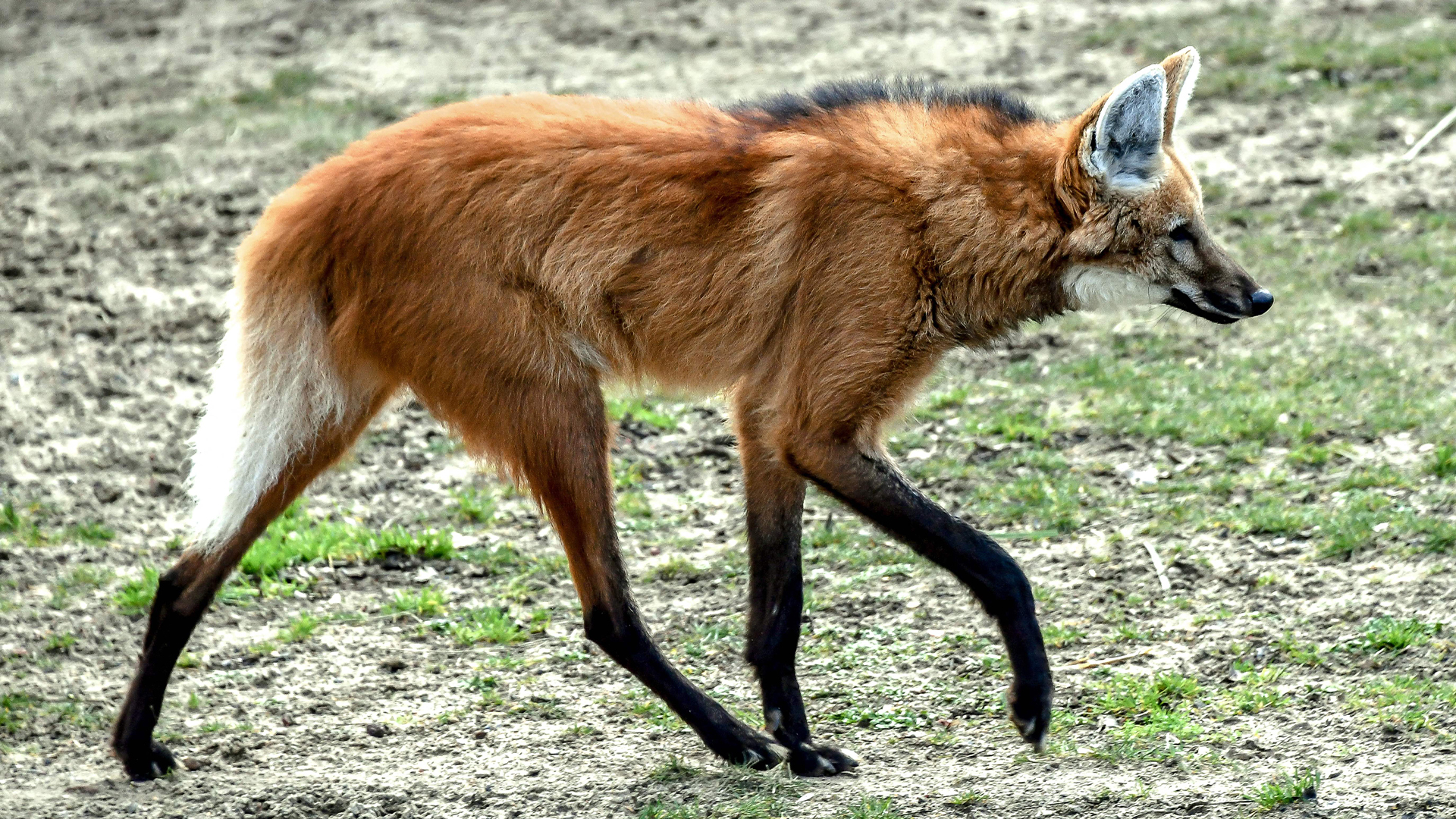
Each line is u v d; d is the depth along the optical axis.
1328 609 15.36
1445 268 24.20
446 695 14.96
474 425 13.20
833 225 12.93
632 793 12.81
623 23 41.62
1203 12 38.31
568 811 12.58
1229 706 13.79
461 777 13.22
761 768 13.03
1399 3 37.28
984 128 13.51
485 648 15.93
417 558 18.06
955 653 15.34
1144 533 17.48
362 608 16.88
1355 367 21.30
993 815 12.16
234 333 13.31
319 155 32.56
